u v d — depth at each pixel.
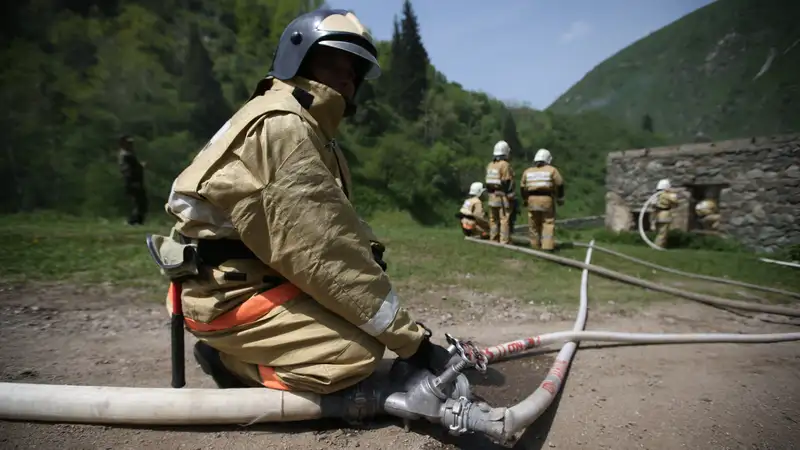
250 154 1.96
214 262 2.14
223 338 2.18
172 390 2.18
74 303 4.71
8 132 20.73
